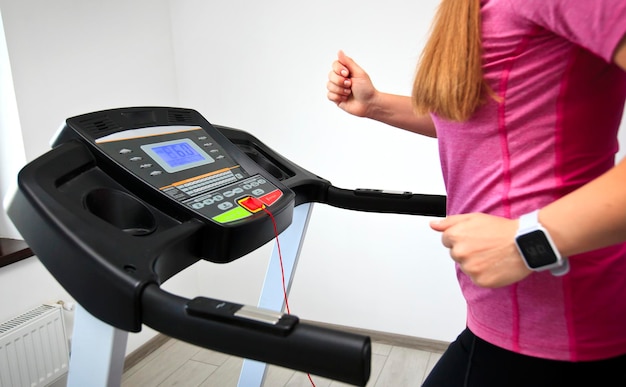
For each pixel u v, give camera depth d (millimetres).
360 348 514
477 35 681
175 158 1024
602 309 731
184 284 2648
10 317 1787
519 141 705
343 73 1229
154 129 1075
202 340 587
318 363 533
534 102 678
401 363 2301
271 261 1411
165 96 2504
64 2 1937
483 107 713
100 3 2088
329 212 2424
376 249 2395
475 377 851
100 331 742
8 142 1857
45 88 1896
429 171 2254
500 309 784
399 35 2150
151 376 2246
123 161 929
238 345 566
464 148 766
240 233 897
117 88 2219
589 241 578
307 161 2430
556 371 759
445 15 718
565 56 641
